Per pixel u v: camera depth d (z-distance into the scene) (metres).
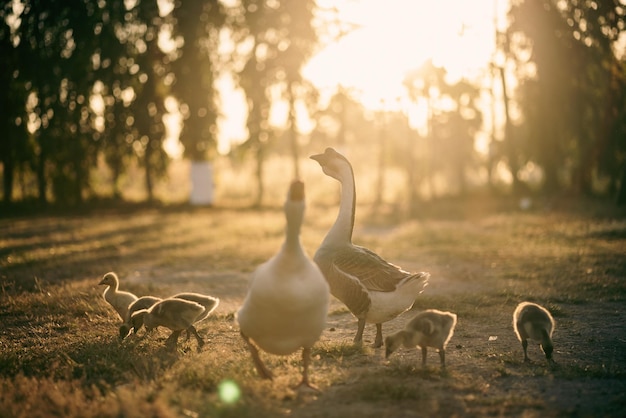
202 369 7.36
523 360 8.12
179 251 19.27
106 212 34.81
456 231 23.81
